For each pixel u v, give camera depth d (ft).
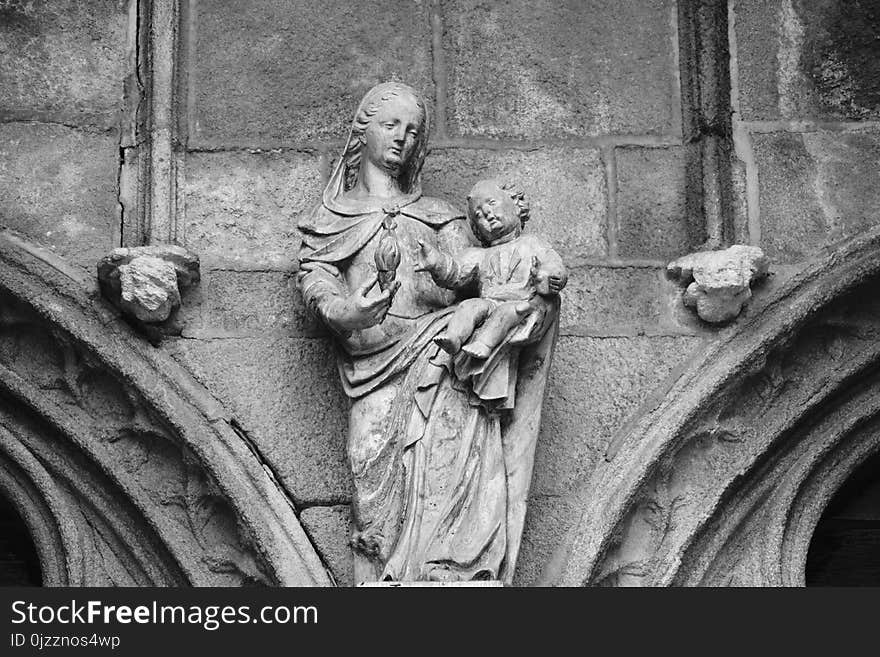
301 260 23.25
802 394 24.09
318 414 23.48
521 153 25.18
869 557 24.26
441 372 22.18
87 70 25.12
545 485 23.38
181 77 25.12
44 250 24.03
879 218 25.02
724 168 25.12
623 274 24.66
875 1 25.96
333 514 23.04
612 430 23.68
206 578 22.85
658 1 25.95
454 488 21.74
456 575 21.40
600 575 22.95
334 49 25.50
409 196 23.71
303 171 24.89
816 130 25.43
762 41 25.79
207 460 22.79
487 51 25.63
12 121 24.72
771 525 23.72
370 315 21.98
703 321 24.25
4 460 23.66
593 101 25.49
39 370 23.68
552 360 23.66
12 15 25.22
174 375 23.32
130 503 23.16
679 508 23.45
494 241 22.81
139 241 24.32
